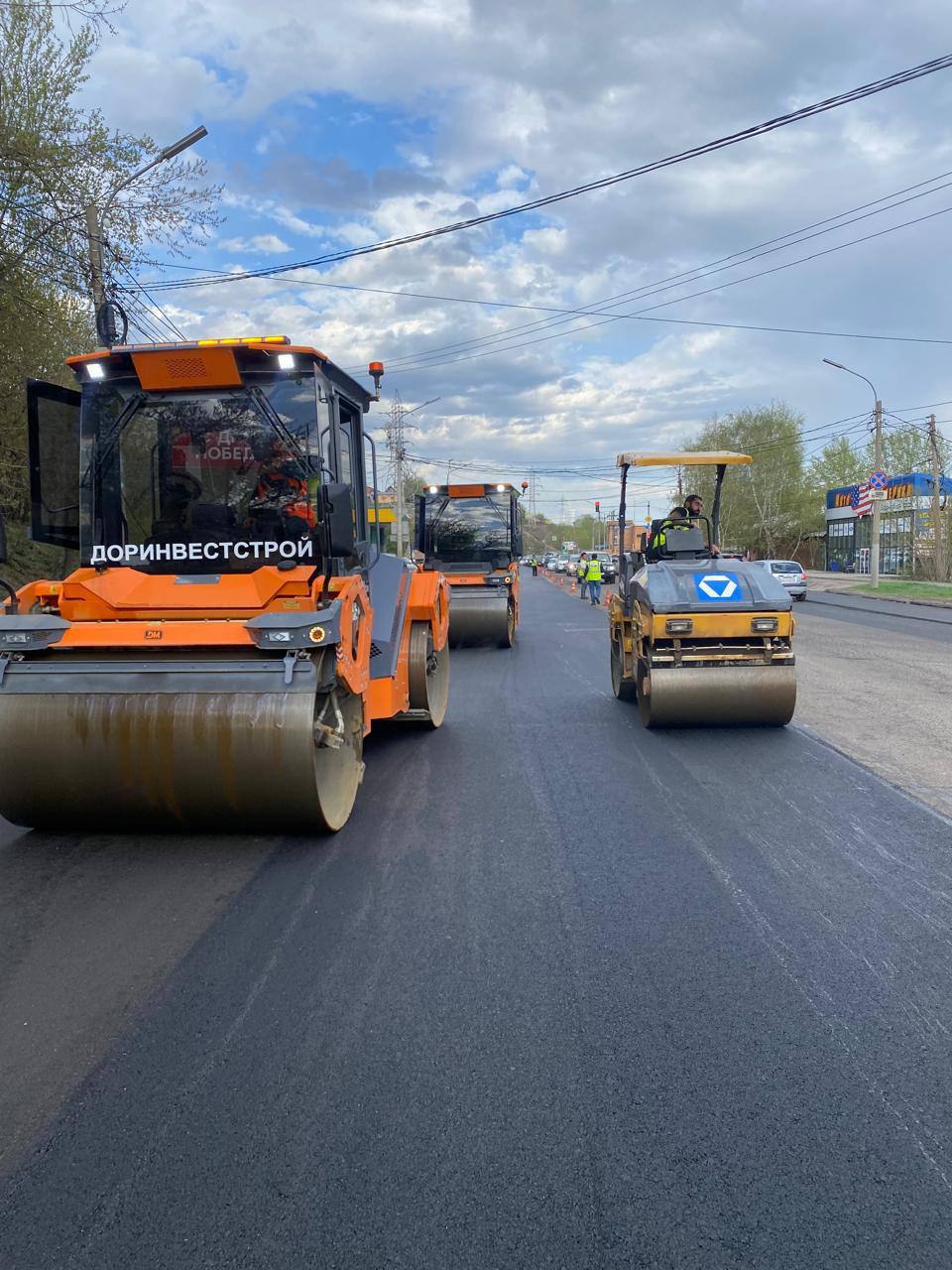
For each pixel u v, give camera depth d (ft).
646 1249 8.18
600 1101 10.29
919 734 29.25
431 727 31.01
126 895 16.40
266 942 14.49
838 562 191.72
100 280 45.70
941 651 52.49
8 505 53.11
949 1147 9.50
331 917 15.42
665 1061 11.09
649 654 29.53
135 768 17.60
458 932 14.80
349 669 19.11
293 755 17.30
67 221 44.93
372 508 24.95
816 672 43.70
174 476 19.98
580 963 13.66
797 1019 12.05
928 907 15.71
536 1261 8.06
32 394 19.57
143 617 18.88
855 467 201.26
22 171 42.63
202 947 14.33
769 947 14.21
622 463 34.32
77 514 20.36
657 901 16.01
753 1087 10.54
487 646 58.54
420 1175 9.16
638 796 22.56
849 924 15.03
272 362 19.65
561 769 25.25
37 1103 10.43
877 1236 8.30
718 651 28.91
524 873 17.38
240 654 18.26
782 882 16.87
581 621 78.33
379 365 24.58
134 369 19.97
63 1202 8.87
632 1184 9.00
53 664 18.15
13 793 18.11
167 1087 10.68
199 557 19.92
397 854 18.44
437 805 21.93
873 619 76.33
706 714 28.91
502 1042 11.54
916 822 20.40
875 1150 9.46
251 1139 9.74
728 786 23.34
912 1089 10.50
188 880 17.08
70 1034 11.87
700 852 18.48
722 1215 8.57
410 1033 11.77
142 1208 8.77
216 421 19.93
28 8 43.62
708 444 199.11
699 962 13.69
